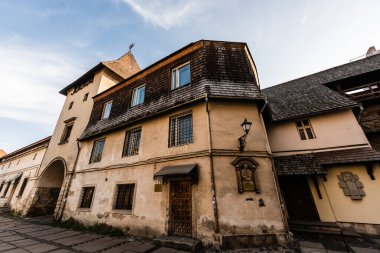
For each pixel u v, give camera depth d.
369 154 7.51
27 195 15.81
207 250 5.50
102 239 7.18
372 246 5.81
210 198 6.20
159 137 8.62
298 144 9.67
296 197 8.70
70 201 10.90
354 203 7.53
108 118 11.99
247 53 9.95
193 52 9.55
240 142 6.92
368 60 12.39
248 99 7.60
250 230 5.70
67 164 12.78
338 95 9.99
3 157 26.53
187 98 8.12
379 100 10.77
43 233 8.38
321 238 6.77
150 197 7.68
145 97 10.39
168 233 6.59
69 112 16.33
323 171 7.69
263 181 6.43
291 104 11.04
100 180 10.05
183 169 6.60
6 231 8.93
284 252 5.20
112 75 16.22
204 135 7.27
